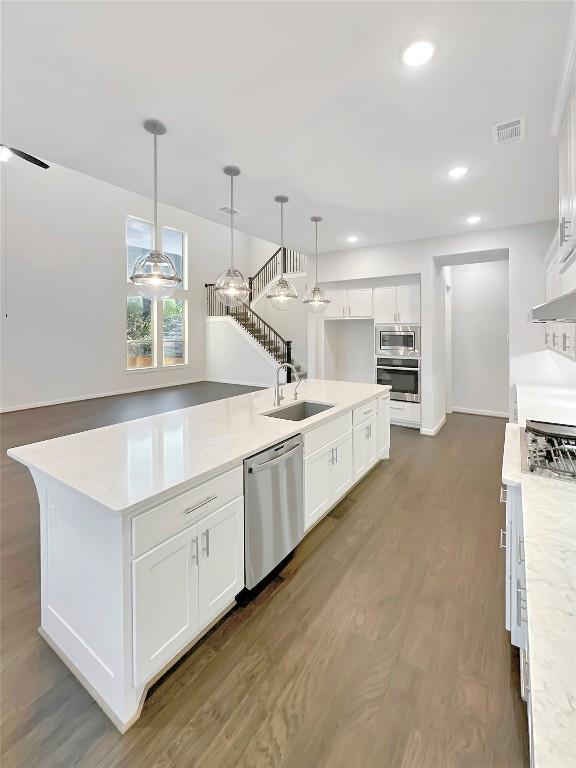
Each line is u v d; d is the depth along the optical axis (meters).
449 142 2.60
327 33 1.65
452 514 3.12
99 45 1.72
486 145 2.64
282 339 9.82
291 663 1.71
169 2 1.49
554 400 3.24
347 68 1.88
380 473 4.01
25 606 2.03
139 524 1.42
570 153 1.92
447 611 2.03
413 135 2.50
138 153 2.74
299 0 1.48
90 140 2.56
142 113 2.25
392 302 5.74
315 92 2.06
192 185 3.32
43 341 7.18
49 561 1.75
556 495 1.46
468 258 5.22
